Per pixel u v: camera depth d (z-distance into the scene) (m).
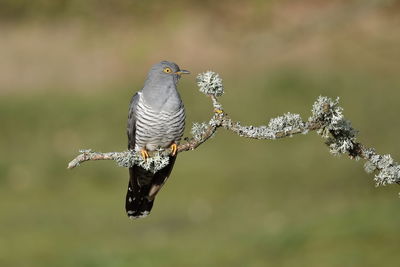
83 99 22.91
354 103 20.52
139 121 7.79
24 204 15.73
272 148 18.94
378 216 12.66
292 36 12.41
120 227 14.12
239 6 13.86
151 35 13.55
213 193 16.17
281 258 11.52
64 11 14.13
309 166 17.22
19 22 28.00
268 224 13.45
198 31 25.61
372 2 12.21
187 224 14.12
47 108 22.23
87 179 17.25
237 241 12.66
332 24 12.33
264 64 24.52
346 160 17.06
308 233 12.40
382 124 18.22
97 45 13.83
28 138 20.39
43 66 25.47
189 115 21.30
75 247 12.83
